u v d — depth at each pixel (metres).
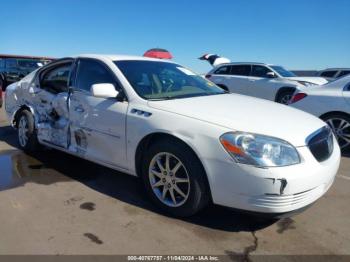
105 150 3.90
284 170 2.79
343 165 5.09
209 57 14.65
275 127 3.06
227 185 2.94
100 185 4.08
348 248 2.90
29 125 5.09
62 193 3.83
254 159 2.82
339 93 5.72
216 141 2.96
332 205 3.70
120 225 3.16
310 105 5.92
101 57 4.25
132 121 3.52
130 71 4.01
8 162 4.84
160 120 3.31
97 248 2.80
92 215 3.34
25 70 17.17
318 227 3.23
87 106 4.05
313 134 3.16
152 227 3.14
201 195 3.13
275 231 3.13
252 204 2.88
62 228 3.09
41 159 4.99
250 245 2.90
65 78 4.62
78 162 4.88
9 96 5.75
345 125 5.66
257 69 11.82
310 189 2.95
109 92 3.64
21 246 2.80
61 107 4.47
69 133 4.38
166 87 4.02
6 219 3.23
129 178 4.31
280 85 10.86
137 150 3.54
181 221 3.26
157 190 3.47
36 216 3.30
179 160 3.20
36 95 5.04
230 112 3.30
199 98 3.81
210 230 3.12
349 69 16.81
